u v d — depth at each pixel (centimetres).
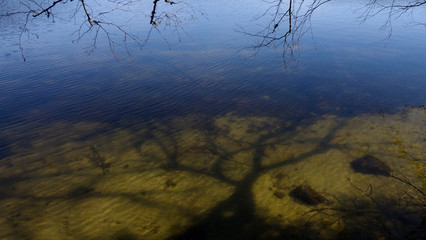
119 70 1317
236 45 1620
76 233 491
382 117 861
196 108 975
